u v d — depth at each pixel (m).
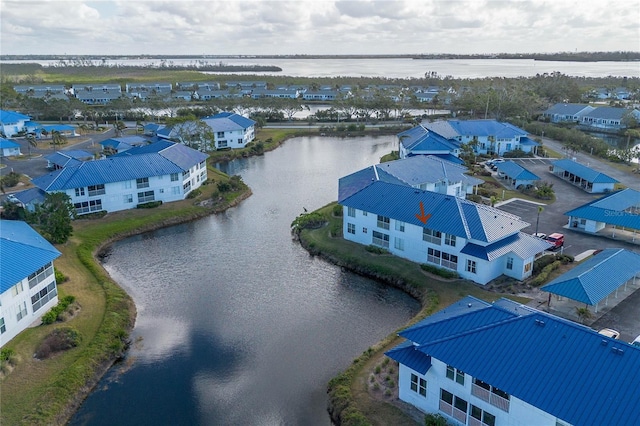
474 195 74.94
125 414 33.50
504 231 50.25
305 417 33.06
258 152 115.94
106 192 70.62
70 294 47.06
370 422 30.58
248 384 36.38
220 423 32.75
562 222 64.38
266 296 49.25
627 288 46.00
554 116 152.38
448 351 29.27
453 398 29.42
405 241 54.69
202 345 41.19
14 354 37.12
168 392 35.59
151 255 59.06
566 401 24.45
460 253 49.62
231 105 162.12
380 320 44.66
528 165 95.94
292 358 39.28
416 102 186.88
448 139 102.62
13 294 39.44
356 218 59.56
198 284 51.81
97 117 153.25
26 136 124.56
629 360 25.12
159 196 75.50
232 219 71.69
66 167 71.62
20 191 76.12
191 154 84.12
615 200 63.44
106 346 39.44
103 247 61.19
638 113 140.38
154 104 159.88
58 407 32.91
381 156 113.00
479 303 35.56
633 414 22.77
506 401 26.66
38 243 45.03
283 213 74.19
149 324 44.31
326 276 53.47
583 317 40.91
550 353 26.94
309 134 141.50
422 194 56.44
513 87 186.25
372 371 35.84
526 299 45.28
